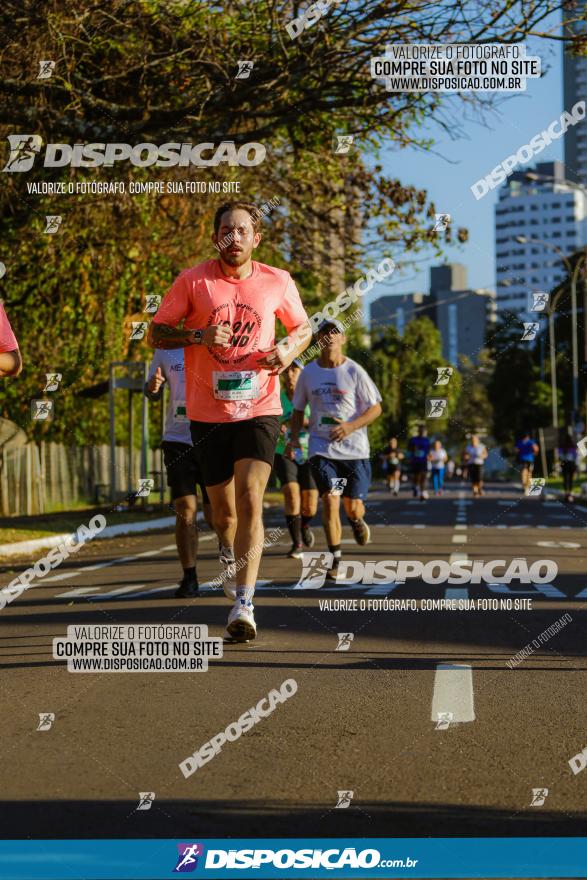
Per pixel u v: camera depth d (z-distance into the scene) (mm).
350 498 11062
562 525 21172
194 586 9688
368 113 17375
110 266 21516
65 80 15711
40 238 20703
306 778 4188
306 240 20344
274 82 15812
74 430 28453
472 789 4043
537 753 4523
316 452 10922
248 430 6625
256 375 6645
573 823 3680
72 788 4082
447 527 20375
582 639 7426
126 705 5453
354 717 5172
